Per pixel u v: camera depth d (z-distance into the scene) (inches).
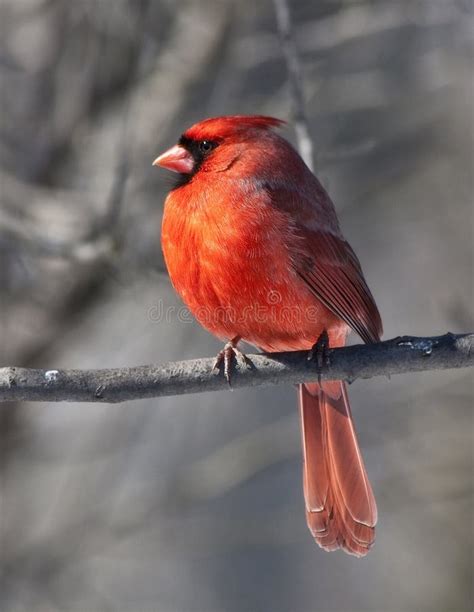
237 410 538.6
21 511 474.3
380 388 497.4
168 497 466.9
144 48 462.0
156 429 530.0
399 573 526.6
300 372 289.7
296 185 310.5
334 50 512.7
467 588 515.8
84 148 480.7
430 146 550.3
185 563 521.7
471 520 527.2
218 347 498.9
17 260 457.1
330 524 328.2
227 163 305.4
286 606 521.7
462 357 284.7
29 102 501.7
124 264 404.5
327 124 510.3
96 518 475.5
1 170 463.8
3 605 458.6
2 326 469.7
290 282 301.1
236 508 521.7
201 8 475.5
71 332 478.0
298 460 534.3
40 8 491.5
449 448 497.7
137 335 498.6
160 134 466.0
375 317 327.3
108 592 507.8
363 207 574.6
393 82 494.3
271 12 492.4
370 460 498.3
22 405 477.1
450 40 494.6
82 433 504.7
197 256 299.9
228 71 476.4
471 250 564.4
